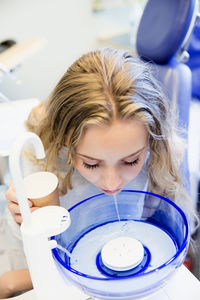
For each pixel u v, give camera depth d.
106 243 0.60
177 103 1.05
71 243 0.62
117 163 0.59
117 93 0.60
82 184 0.85
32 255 0.51
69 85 0.65
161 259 0.56
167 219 0.62
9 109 1.32
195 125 1.49
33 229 0.49
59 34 2.16
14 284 0.82
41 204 0.57
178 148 0.88
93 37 2.29
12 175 0.44
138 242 0.58
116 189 0.62
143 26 1.12
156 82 0.73
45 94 2.27
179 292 0.58
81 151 0.60
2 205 1.01
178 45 1.03
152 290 0.51
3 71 1.12
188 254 0.98
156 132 0.68
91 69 0.65
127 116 0.57
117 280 0.48
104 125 0.56
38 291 0.54
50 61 2.20
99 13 2.22
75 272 0.50
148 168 0.81
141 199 0.65
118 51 0.72
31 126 0.93
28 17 2.03
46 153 0.82
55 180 0.60
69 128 0.65
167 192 0.85
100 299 0.52
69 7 2.12
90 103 0.59
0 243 0.94
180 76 1.05
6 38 2.03
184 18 0.98
